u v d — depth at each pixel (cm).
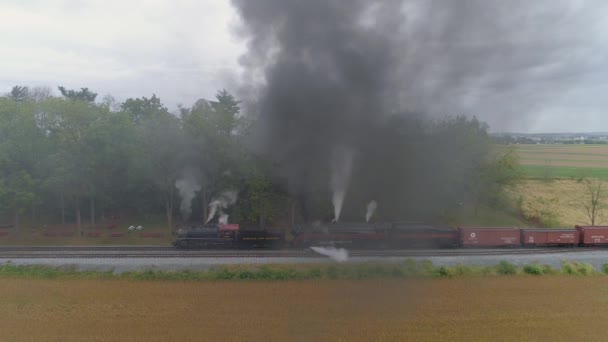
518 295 3175
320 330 2588
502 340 2481
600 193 6738
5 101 5116
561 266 3938
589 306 2975
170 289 3284
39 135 5128
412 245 4547
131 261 3906
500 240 4603
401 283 3419
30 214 5697
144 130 5259
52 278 3559
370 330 2583
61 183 4822
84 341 2455
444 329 2608
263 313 2819
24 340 2467
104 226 5400
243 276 3556
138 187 5516
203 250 4356
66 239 4878
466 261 4003
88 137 4928
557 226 5650
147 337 2498
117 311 2867
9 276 3581
